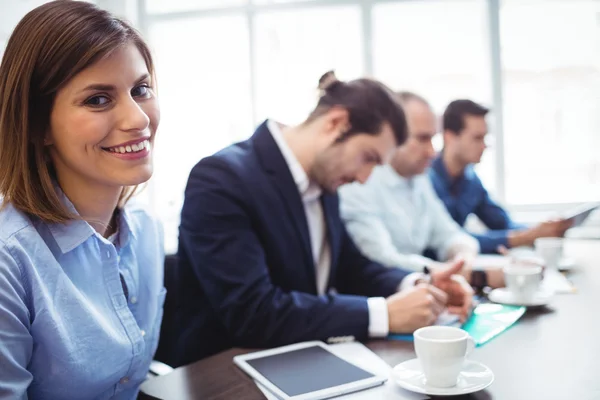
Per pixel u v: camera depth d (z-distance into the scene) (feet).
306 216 4.65
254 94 12.52
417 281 4.82
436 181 9.00
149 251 3.75
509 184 11.51
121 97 2.88
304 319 3.82
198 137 12.85
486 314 4.26
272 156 4.60
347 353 3.51
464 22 11.39
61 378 2.80
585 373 2.98
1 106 2.80
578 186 11.23
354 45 11.91
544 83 11.21
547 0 11.02
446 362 2.76
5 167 2.83
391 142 4.71
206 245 4.17
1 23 9.18
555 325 3.92
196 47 12.75
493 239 7.66
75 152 2.85
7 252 2.65
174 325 4.90
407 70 11.68
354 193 6.59
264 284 4.04
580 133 11.15
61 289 2.83
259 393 2.97
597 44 10.91
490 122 11.32
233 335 4.01
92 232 3.04
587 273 5.66
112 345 3.00
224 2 12.49
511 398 2.71
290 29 12.22
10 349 2.57
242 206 4.31
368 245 6.43
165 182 12.92
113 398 3.21
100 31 2.80
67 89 2.77
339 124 4.61
